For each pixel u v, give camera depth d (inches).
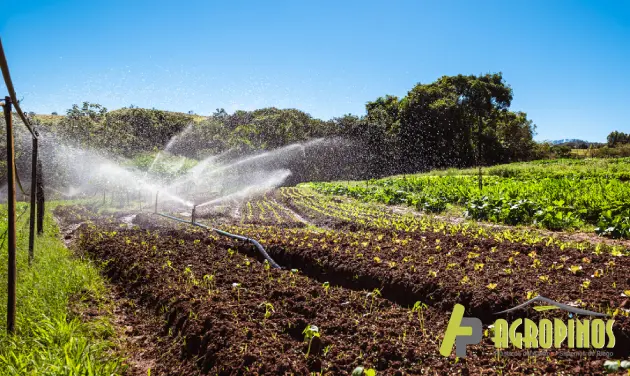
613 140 2546.8
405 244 324.5
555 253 283.3
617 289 204.5
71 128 954.7
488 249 310.3
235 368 155.2
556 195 512.7
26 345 169.9
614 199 439.5
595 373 140.9
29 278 249.8
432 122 1879.9
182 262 301.1
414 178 1200.2
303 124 1793.8
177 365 176.9
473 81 2053.4
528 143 2188.7
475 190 618.8
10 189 171.8
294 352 166.1
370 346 166.9
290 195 946.7
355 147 1809.8
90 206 772.6
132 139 1043.3
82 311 223.5
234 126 1611.7
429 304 213.8
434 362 155.2
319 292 230.4
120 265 302.8
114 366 165.6
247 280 256.1
